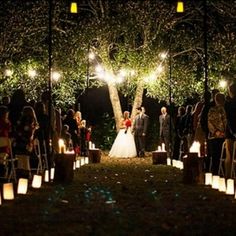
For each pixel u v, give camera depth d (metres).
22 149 13.49
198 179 13.56
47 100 15.36
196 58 27.70
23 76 26.19
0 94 25.42
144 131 24.52
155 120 28.73
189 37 27.08
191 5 26.69
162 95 27.55
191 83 27.47
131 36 27.09
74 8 16.33
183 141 18.61
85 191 11.96
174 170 17.53
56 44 26.75
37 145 14.72
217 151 13.96
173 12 26.77
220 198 11.09
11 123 13.94
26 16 25.03
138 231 7.86
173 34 27.19
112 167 18.70
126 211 9.48
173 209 9.70
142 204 10.21
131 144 24.33
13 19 24.75
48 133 14.27
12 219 8.72
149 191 12.05
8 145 12.69
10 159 12.91
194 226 8.22
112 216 8.99
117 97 28.12
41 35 26.02
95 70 27.86
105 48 27.20
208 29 26.55
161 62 27.16
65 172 13.82
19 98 14.20
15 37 24.86
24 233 7.69
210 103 15.05
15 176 12.95
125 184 13.43
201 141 16.20
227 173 13.03
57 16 25.94
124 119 24.48
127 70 27.20
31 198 10.95
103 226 8.20
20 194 11.53
